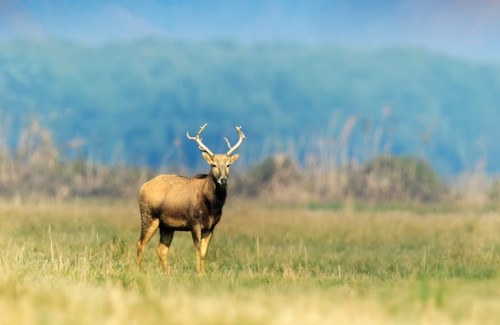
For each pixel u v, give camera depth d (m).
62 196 198.25
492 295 45.62
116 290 46.97
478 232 105.62
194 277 59.09
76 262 64.56
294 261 75.38
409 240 99.81
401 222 124.62
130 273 59.19
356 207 189.75
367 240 100.00
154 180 70.88
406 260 77.31
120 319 36.62
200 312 38.09
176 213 69.19
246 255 77.00
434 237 101.56
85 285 50.69
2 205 145.50
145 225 70.38
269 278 59.16
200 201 68.50
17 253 63.72
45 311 38.56
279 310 39.06
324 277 60.97
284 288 52.34
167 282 56.31
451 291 45.50
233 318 36.78
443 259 75.88
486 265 71.81
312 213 146.88
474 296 44.59
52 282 51.19
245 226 109.44
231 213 137.25
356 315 38.72
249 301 42.50
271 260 75.81
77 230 101.31
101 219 117.62
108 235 95.00
